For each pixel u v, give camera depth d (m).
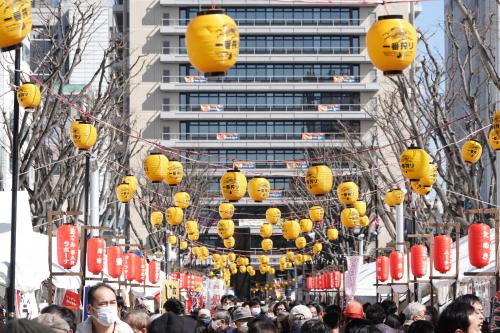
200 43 18.81
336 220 78.19
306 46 142.12
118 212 62.44
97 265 33.97
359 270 55.66
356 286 52.31
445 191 49.25
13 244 26.73
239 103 140.38
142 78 137.62
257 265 142.25
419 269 38.28
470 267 36.31
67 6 63.81
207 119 138.88
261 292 170.12
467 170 41.25
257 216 136.50
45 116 42.41
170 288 56.97
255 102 140.75
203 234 104.62
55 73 38.47
